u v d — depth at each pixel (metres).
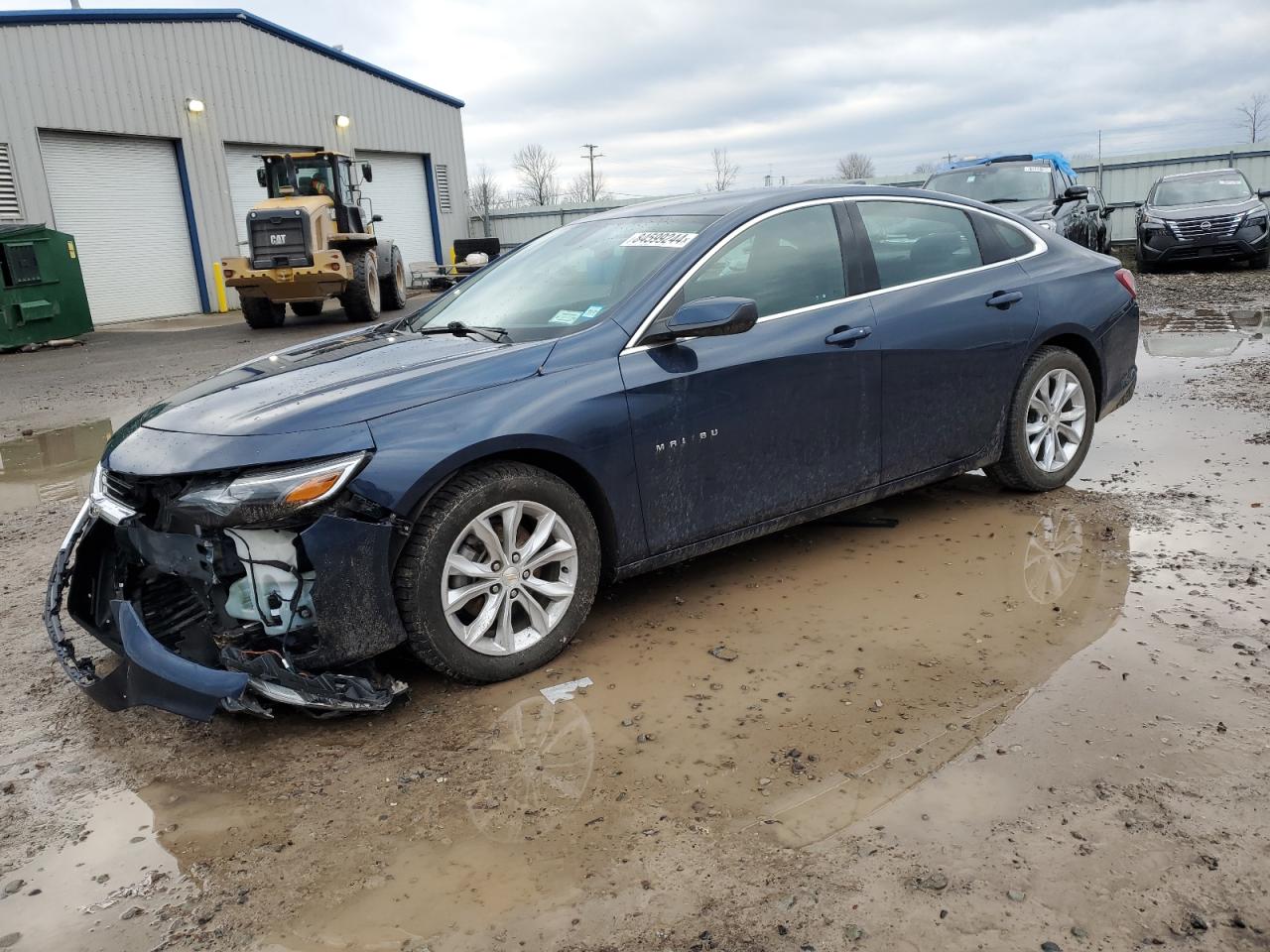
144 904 2.26
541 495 3.23
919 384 4.23
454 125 32.81
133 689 2.89
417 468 2.95
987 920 2.05
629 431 3.40
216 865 2.39
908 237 4.38
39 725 3.13
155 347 15.47
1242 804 2.38
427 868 2.33
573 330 3.49
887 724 2.86
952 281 4.43
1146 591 3.68
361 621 2.92
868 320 4.06
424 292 24.06
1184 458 5.43
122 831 2.54
